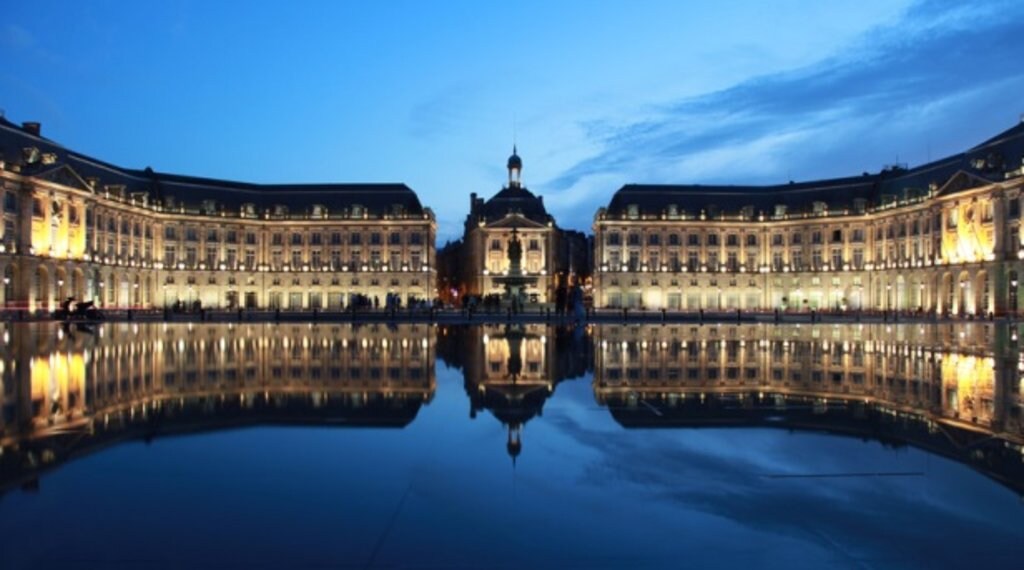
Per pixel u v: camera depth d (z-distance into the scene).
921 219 104.75
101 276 99.00
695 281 129.62
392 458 9.87
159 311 92.75
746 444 10.84
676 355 27.23
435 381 18.75
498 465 9.51
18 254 79.06
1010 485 8.59
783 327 55.50
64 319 67.56
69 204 89.75
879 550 6.60
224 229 123.62
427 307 100.12
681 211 129.88
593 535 6.97
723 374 20.56
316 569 6.17
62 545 6.64
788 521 7.34
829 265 123.38
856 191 122.44
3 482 8.62
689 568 6.24
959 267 94.06
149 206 114.50
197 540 6.79
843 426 12.27
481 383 18.33
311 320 66.12
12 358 25.39
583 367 22.56
